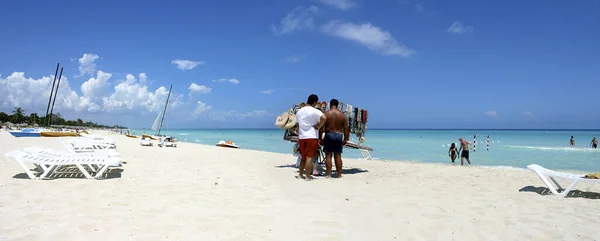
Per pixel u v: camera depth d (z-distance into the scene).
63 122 115.31
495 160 20.30
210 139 58.09
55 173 7.63
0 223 3.95
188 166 9.88
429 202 5.52
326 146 8.21
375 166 11.75
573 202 5.80
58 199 5.11
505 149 31.22
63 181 6.61
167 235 3.72
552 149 30.98
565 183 8.12
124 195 5.52
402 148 32.56
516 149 31.19
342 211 4.86
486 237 3.93
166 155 14.38
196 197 5.54
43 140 26.12
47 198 5.15
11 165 8.73
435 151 28.03
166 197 5.48
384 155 23.83
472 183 7.73
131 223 4.09
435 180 8.09
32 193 5.46
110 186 6.23
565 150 29.41
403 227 4.20
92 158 7.22
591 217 4.83
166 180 7.12
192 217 4.41
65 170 8.13
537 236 4.00
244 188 6.41
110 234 3.69
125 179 7.09
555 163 18.67
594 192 6.91
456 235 3.96
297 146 10.10
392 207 5.13
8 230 3.73
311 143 7.50
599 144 40.94
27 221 4.05
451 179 8.39
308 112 7.51
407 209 5.04
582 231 4.20
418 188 6.79
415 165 12.55
